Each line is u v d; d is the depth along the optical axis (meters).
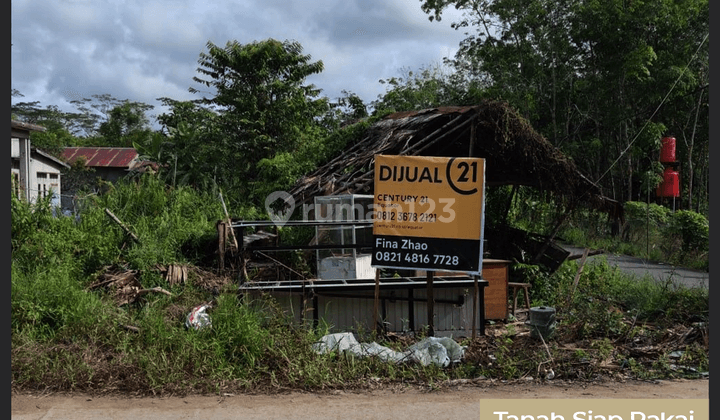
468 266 7.54
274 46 24.03
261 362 6.81
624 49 26.86
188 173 21.09
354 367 6.62
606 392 6.19
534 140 12.31
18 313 7.61
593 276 13.10
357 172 12.38
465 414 5.47
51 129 53.97
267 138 22.94
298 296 8.17
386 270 10.91
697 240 21.02
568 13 27.53
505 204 15.30
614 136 30.11
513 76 27.34
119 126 56.09
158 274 10.28
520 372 6.79
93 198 14.26
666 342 8.04
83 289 9.16
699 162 31.55
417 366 6.75
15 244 10.56
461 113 12.17
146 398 5.94
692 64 26.81
